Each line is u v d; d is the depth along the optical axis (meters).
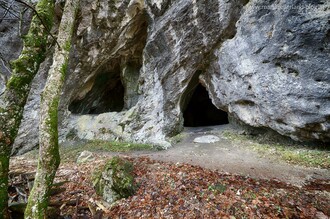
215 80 11.46
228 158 8.88
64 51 4.81
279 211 4.83
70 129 14.06
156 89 12.84
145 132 12.75
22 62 4.68
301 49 7.68
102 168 6.86
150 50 12.77
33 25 5.02
